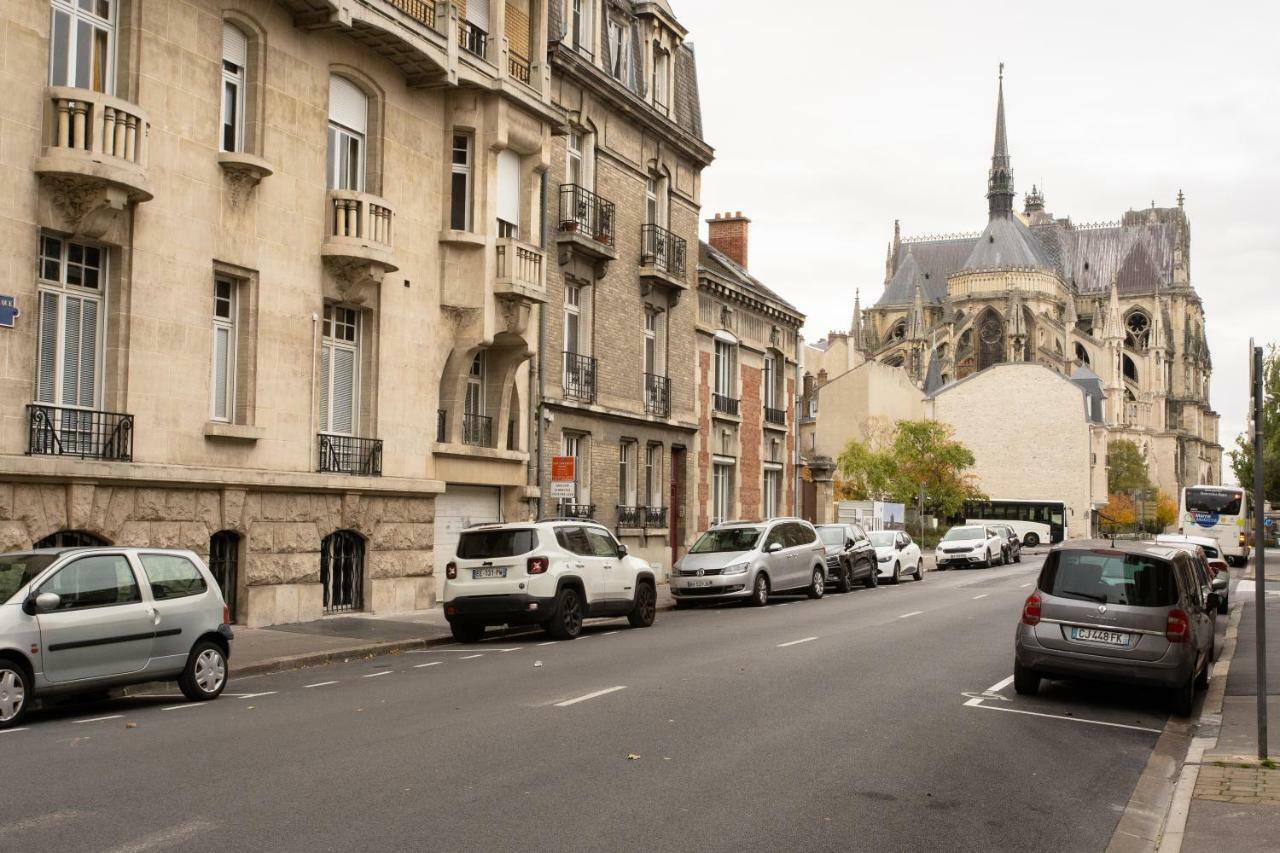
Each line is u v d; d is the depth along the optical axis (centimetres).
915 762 942
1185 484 13062
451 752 916
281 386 1956
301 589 1981
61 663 1091
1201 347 14050
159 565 1223
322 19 1989
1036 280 11594
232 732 1008
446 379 2419
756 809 770
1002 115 12506
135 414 1680
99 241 1639
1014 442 9119
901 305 12812
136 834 670
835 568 3105
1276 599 3106
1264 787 872
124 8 1686
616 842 679
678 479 3531
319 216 2045
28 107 1527
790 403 4372
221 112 1864
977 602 2697
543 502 2741
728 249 4522
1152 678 1239
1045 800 852
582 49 2973
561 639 1853
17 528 1504
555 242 2819
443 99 2373
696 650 1672
